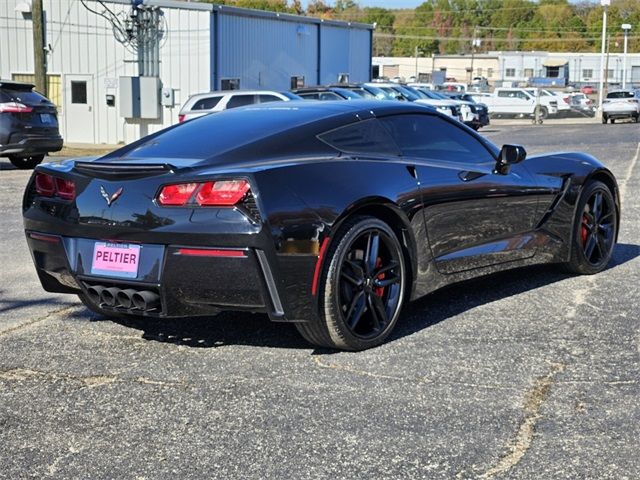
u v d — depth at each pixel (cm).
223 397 375
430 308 520
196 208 396
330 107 489
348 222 423
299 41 3012
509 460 307
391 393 375
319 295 409
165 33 2528
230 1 9062
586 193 585
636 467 301
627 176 1270
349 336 423
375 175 444
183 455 317
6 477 301
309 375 400
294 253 395
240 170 398
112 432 339
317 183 412
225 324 492
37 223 451
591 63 8438
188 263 396
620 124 3834
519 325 479
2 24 2647
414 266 466
